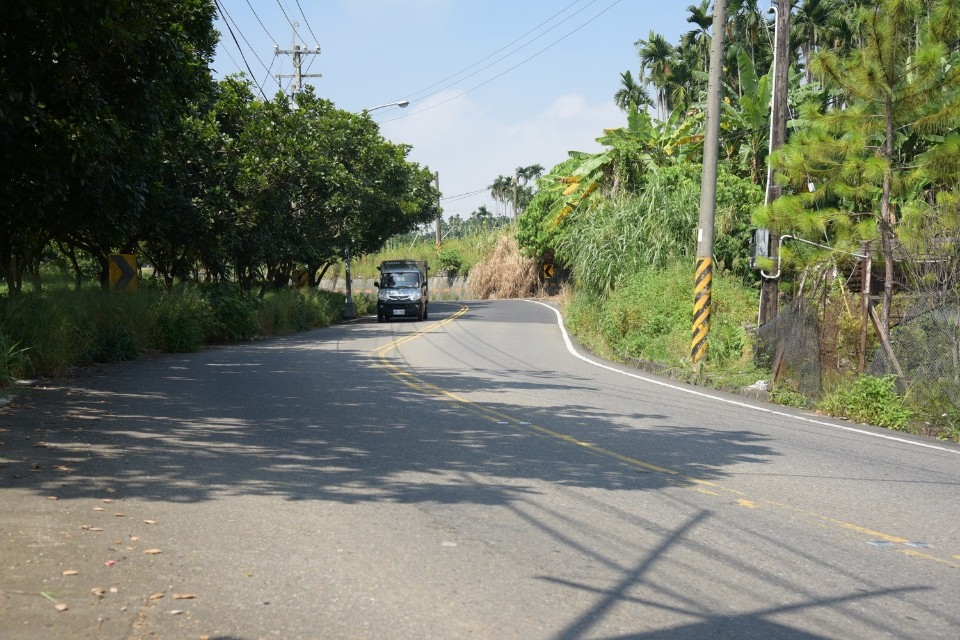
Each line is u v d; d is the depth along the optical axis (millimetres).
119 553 5008
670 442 9625
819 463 8773
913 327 12969
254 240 28844
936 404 12156
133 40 12227
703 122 34875
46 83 12109
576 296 30406
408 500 6559
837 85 13969
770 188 16750
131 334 18391
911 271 13539
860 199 15031
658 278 22984
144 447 8125
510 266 68750
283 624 4090
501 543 5543
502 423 10422
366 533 5645
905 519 6605
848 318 14773
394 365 17594
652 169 32312
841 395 12859
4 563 4723
